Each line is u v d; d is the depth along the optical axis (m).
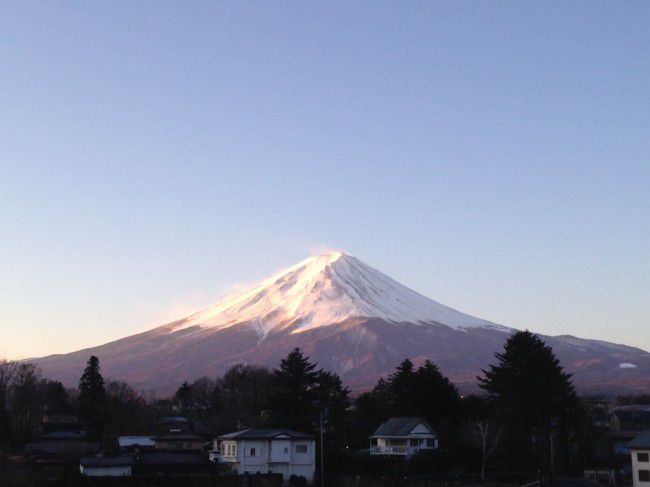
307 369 116.19
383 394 132.12
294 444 90.00
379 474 91.25
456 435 107.00
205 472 86.75
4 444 119.25
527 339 103.00
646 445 85.50
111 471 84.56
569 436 104.12
